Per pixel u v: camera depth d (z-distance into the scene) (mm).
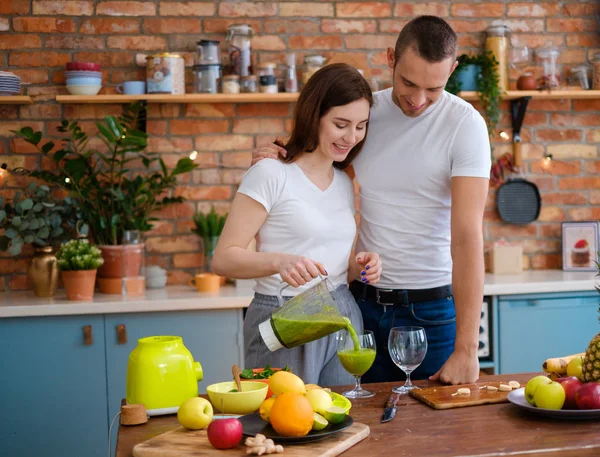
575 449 1519
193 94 3867
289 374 1699
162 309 3482
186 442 1548
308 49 4160
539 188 4367
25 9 3975
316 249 2203
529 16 4320
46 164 3984
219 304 3525
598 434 1595
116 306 3453
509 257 4141
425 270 2424
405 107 2266
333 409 1623
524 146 4359
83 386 3473
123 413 1715
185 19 4066
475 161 2258
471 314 2125
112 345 3482
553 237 4359
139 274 3770
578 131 4379
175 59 3861
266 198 2146
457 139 2297
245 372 1856
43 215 3744
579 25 4359
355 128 2146
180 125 4082
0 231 3949
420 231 2402
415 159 2354
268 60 4137
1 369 3436
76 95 3818
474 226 2197
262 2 4121
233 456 1461
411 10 4219
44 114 3990
